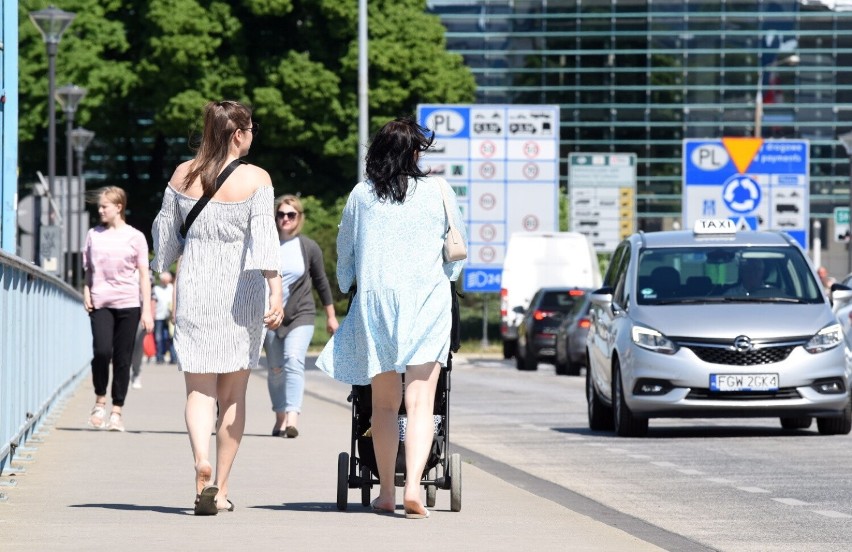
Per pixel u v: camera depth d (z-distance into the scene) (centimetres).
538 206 9669
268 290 2212
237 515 2031
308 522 1964
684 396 3594
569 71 16162
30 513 2016
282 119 11375
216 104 2066
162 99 11475
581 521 2031
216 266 2050
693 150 9156
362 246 2022
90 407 4325
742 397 3591
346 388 6138
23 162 12250
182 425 3659
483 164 9650
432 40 11938
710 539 2036
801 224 9169
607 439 3681
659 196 16138
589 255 9669
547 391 5931
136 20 11738
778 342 3609
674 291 3838
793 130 16038
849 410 3712
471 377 7338
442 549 1734
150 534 1819
